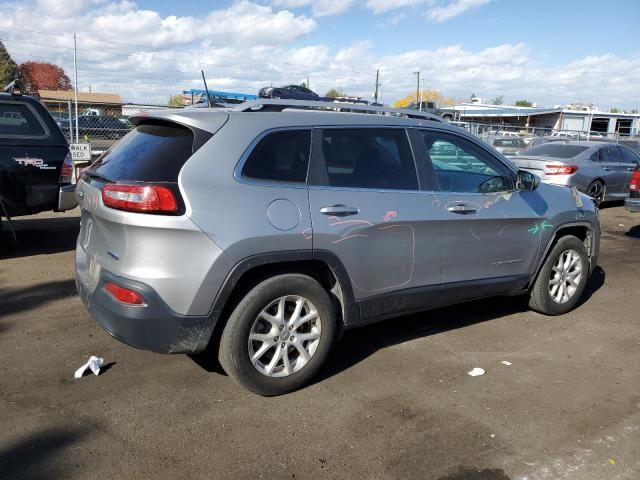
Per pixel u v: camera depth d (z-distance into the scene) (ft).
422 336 15.64
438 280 14.12
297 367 12.12
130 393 11.96
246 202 11.07
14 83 22.16
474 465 9.84
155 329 10.66
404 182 13.50
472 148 15.15
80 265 12.84
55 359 13.44
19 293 18.16
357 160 12.86
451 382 12.90
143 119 12.37
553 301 17.19
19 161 21.74
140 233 10.51
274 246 11.20
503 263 15.53
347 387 12.52
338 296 12.63
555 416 11.50
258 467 9.63
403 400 12.01
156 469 9.49
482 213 14.66
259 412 11.36
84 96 212.84
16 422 10.73
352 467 9.71
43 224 29.43
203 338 10.98
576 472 9.71
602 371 13.69
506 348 14.97
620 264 25.16
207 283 10.68
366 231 12.48
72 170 23.24
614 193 41.73
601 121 154.61
